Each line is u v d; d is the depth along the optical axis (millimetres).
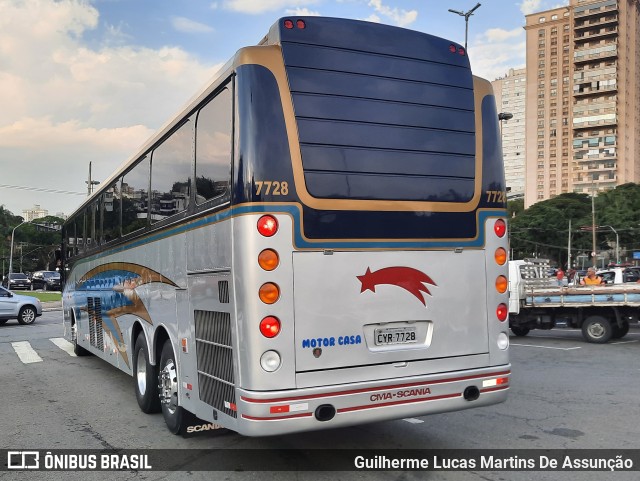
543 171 124625
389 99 4707
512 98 158625
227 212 4406
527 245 84625
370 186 4520
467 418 6719
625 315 13867
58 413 7277
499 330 5086
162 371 6223
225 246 4441
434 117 4910
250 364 4098
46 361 11844
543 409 7168
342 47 4590
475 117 5152
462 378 4809
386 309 4531
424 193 4762
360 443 5750
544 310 15078
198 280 5043
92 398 8164
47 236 105688
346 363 4348
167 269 5988
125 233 7898
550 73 123188
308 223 4270
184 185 5527
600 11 114875
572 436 5984
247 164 4203
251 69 4309
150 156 6785
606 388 8469
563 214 82875
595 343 14156
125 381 9477
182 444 5797
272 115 4270
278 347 4129
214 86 4820
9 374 10336
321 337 4270
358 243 4438
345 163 4441
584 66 118688
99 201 9742
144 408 7055
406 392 4547
